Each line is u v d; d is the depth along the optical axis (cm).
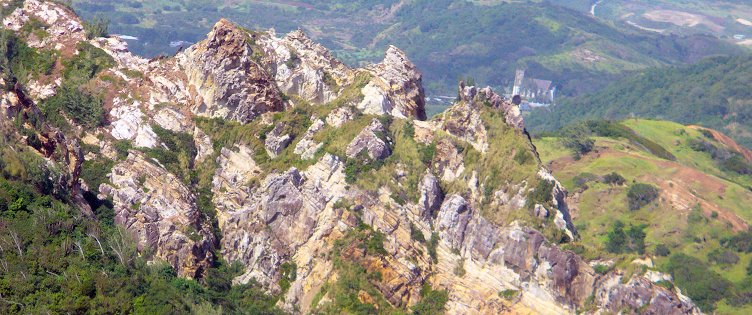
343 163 12525
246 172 13088
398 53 14162
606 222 19512
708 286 17888
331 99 13988
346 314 11512
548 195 12112
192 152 13325
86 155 12838
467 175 12550
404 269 11819
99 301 10906
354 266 11825
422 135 12925
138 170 12625
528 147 12669
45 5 14550
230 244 12550
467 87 13200
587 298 11531
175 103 13638
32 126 12319
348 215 12138
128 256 11631
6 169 11706
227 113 13575
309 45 14638
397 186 12331
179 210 12344
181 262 12069
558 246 11656
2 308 10538
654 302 11288
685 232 19450
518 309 11531
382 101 13412
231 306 11800
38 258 11175
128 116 13362
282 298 11988
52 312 10619
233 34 13800
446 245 12144
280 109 13712
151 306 11025
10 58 13938
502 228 11944
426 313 11606
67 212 11756
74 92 13450
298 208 12400
